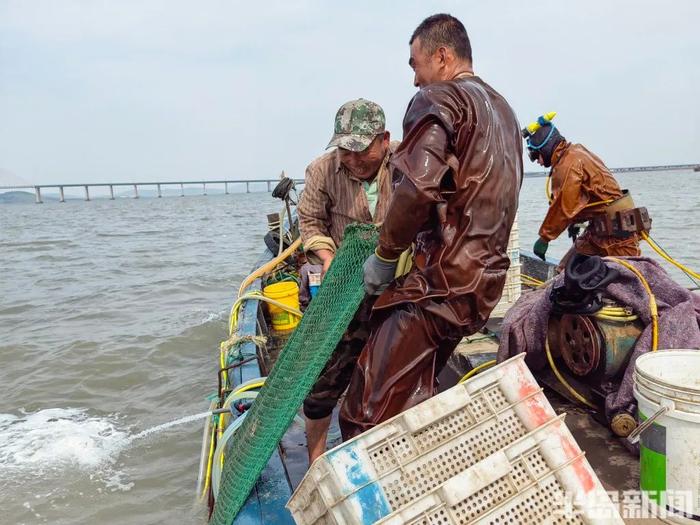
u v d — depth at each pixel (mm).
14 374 6871
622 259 3270
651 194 37156
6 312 10312
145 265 15695
